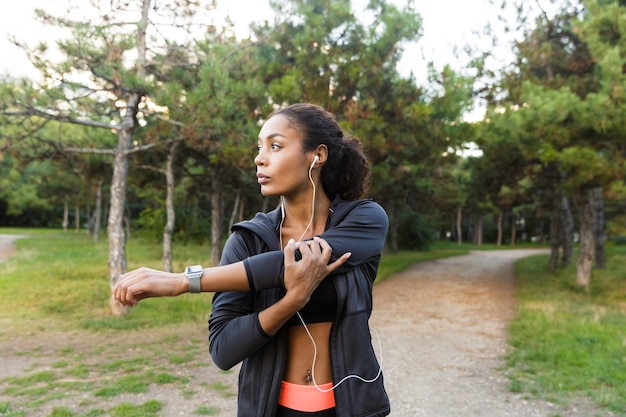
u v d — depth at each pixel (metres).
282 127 1.29
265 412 1.21
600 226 19.31
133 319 8.53
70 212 54.00
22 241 28.91
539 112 9.62
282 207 1.36
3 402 4.73
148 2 8.28
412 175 18.94
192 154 13.27
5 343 7.10
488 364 6.43
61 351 6.67
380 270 17.88
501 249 38.78
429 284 14.92
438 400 5.11
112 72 7.37
